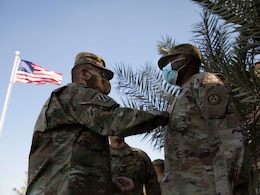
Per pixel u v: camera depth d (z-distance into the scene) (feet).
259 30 13.09
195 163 7.59
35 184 7.86
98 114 8.03
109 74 9.42
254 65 15.35
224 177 6.86
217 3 13.25
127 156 13.98
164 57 9.50
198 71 9.36
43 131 8.20
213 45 16.16
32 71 41.09
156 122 8.27
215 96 7.49
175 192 7.61
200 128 7.81
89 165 7.92
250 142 16.19
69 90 8.48
